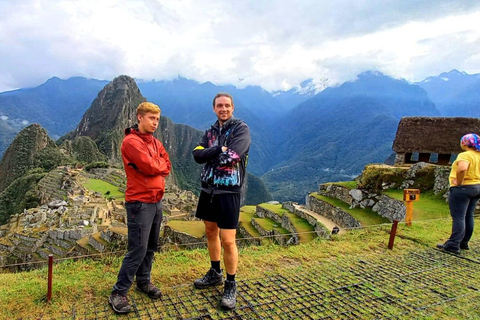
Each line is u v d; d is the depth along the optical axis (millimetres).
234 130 3906
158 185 3742
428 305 4148
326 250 6117
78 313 3580
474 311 4047
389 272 5180
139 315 3596
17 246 29766
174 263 5152
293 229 16172
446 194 12352
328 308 3984
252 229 20156
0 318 3447
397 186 14375
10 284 4273
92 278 4430
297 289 4445
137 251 3658
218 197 3811
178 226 19234
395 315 3873
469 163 6047
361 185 15359
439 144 17109
